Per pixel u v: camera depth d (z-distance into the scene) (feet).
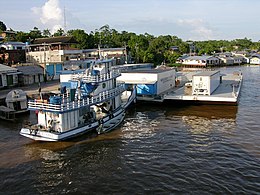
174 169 75.36
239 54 564.71
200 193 63.00
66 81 157.38
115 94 123.54
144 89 160.86
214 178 69.77
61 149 91.30
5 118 125.39
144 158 83.35
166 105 156.76
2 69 183.01
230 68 430.61
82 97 109.50
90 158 84.28
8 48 282.97
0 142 98.02
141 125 118.32
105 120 112.27
